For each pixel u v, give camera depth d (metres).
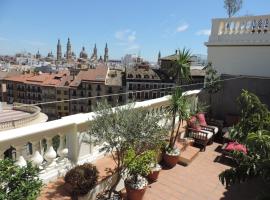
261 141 3.31
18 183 2.55
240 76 10.35
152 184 5.54
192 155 6.97
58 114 75.12
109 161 5.06
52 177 4.23
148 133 3.97
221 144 8.57
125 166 4.43
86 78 70.94
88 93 70.81
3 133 3.41
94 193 4.28
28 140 3.61
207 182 5.85
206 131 8.49
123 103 4.53
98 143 4.39
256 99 4.86
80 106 72.56
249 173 4.07
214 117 10.84
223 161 7.05
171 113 6.30
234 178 4.15
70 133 4.43
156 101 6.48
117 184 4.53
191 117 8.16
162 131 4.20
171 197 5.12
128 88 65.19
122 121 3.89
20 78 85.19
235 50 10.62
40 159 3.84
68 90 73.50
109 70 75.25
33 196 2.53
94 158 4.98
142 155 4.70
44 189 4.02
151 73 65.12
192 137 8.07
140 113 4.11
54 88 75.00
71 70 80.50
